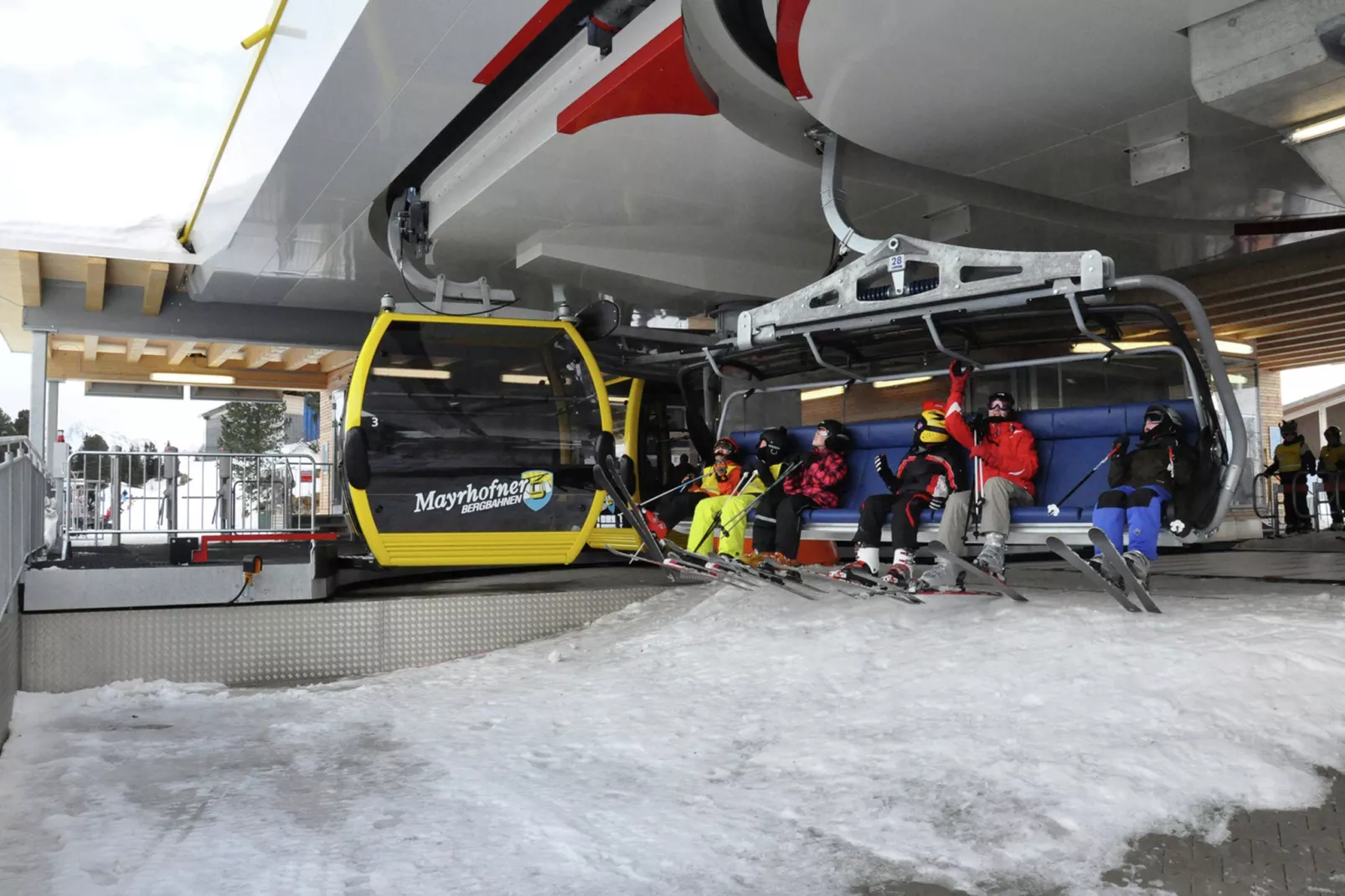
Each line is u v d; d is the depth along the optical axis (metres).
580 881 2.78
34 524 7.12
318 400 22.80
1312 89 5.50
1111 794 3.11
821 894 2.64
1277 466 14.21
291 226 9.09
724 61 6.98
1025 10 5.52
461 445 7.88
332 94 6.30
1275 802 2.98
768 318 7.37
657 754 4.03
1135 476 5.86
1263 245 10.90
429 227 9.63
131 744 4.68
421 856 3.01
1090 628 5.00
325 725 4.94
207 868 2.95
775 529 7.46
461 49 5.73
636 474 10.54
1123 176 8.37
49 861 3.05
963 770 3.46
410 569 9.06
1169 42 5.90
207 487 7.45
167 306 12.37
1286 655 4.09
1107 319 6.05
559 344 8.25
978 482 6.36
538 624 7.43
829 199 7.57
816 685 4.87
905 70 6.28
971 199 8.88
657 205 8.91
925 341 7.12
